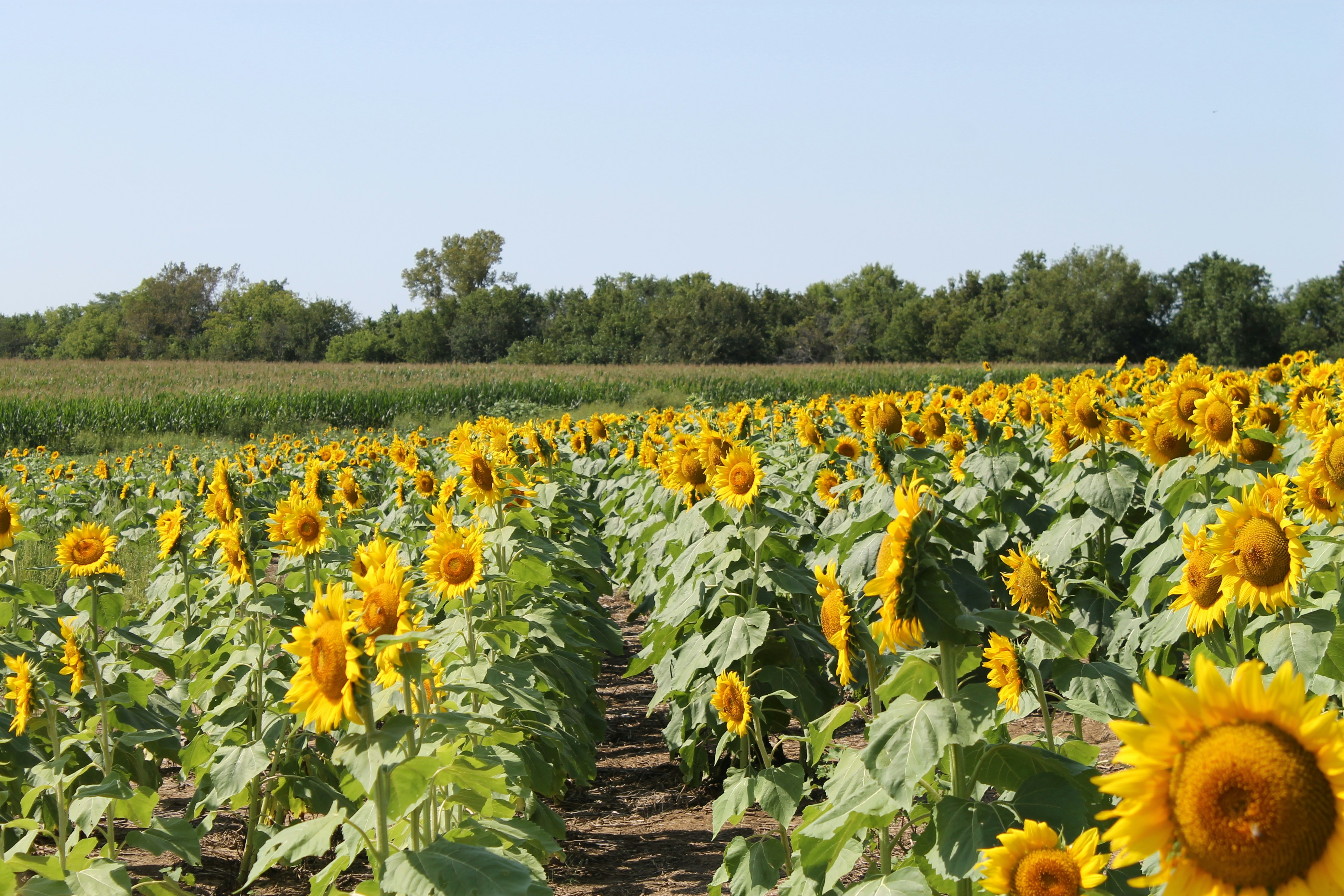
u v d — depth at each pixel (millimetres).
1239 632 3609
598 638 6746
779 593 5848
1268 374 12023
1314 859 1480
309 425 37938
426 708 3434
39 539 5320
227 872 5211
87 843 3594
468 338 114938
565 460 12594
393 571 3174
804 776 4066
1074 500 6609
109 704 4820
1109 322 93688
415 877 2621
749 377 50688
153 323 132000
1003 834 2453
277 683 5223
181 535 6766
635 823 6012
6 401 33906
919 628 2688
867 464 6984
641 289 143250
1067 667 3609
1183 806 1548
